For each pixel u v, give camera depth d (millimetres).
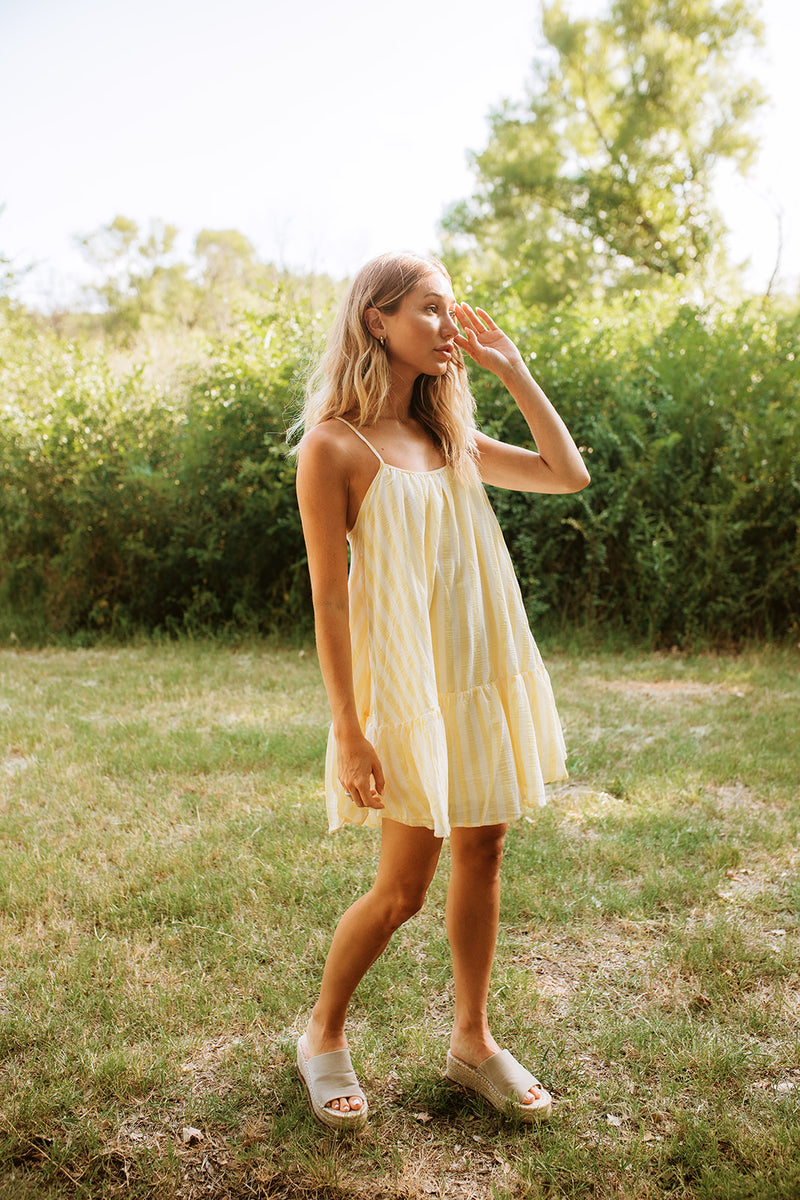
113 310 35031
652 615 7359
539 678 2016
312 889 2973
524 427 7512
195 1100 2020
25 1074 2107
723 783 4078
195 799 3846
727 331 7887
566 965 2584
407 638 1794
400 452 1895
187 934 2727
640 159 21203
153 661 6859
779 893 2996
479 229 23297
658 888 2984
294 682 6039
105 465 7957
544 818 3613
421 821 1790
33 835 3500
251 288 8805
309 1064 2006
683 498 7438
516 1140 1901
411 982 2471
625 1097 2031
